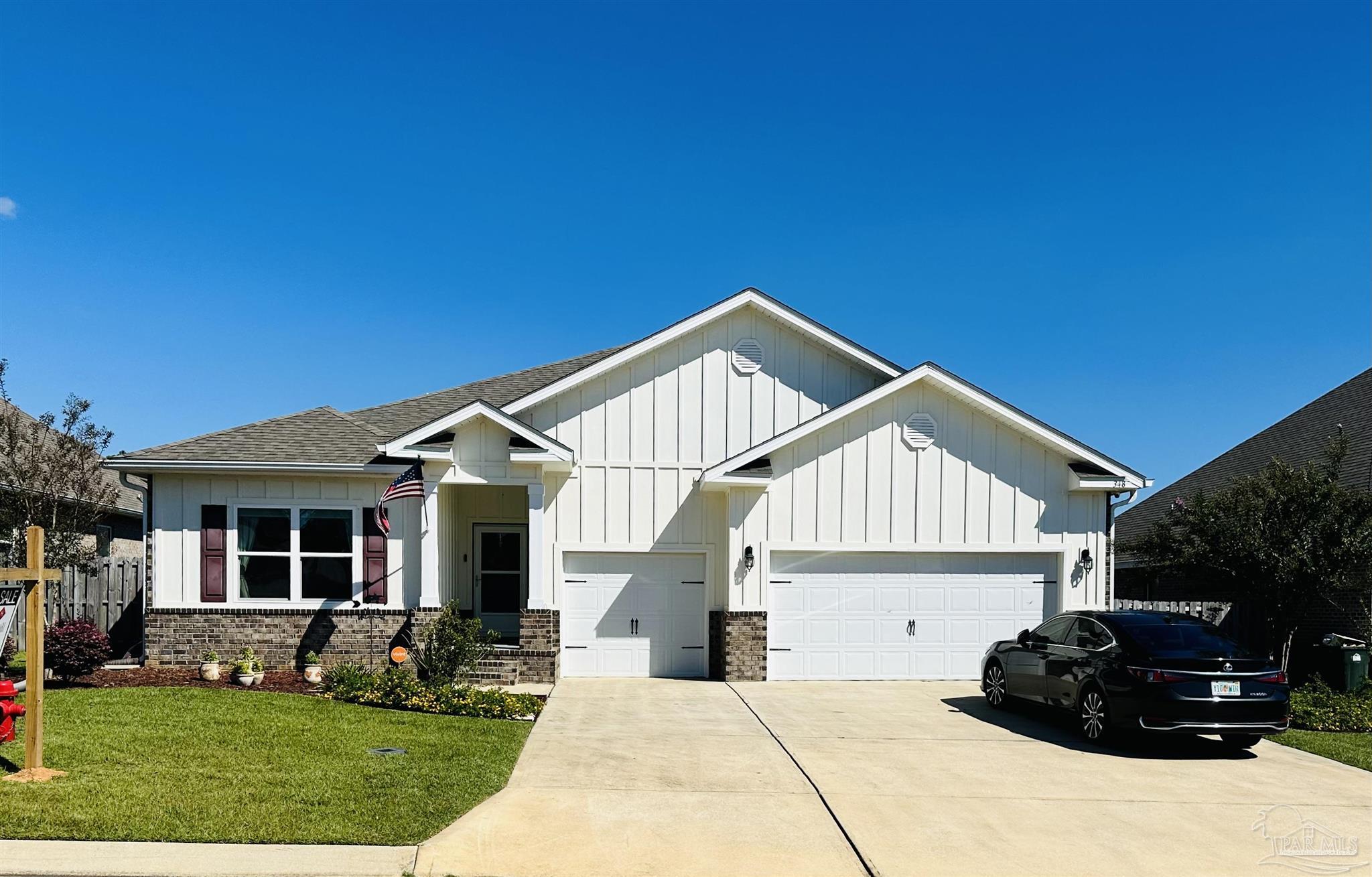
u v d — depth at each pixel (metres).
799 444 16.48
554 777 9.08
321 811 7.45
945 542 16.62
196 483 15.70
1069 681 11.80
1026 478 16.86
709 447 17.02
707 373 17.09
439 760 9.34
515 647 15.71
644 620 16.80
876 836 7.51
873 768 9.81
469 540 19.03
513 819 7.65
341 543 15.87
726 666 16.12
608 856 6.89
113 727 10.05
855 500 16.53
